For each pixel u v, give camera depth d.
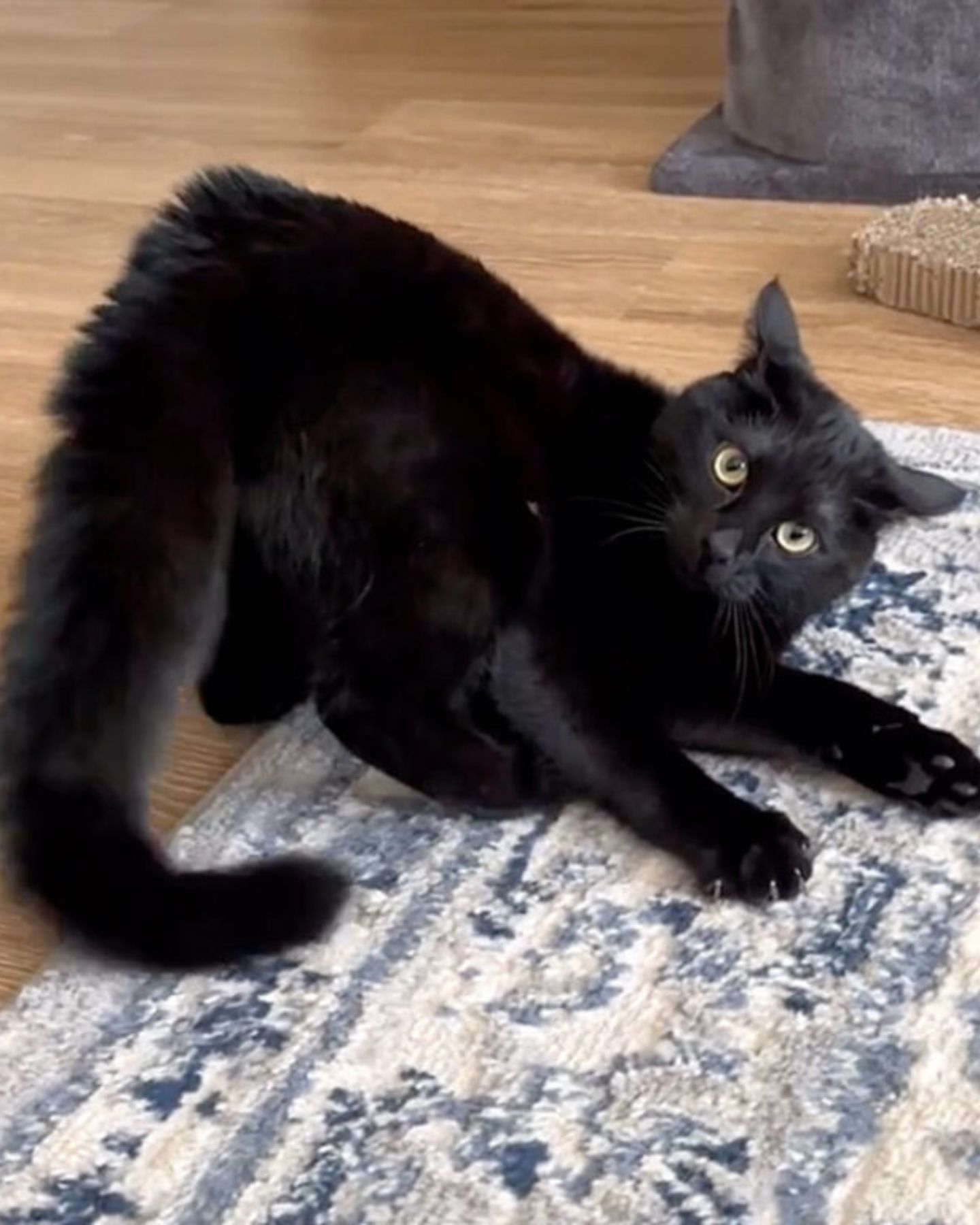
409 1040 0.77
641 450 0.94
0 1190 0.71
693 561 0.89
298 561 0.90
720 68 1.90
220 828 0.89
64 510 0.82
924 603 1.02
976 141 1.54
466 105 1.84
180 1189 0.71
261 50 2.06
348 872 0.84
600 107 1.82
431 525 0.87
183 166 1.73
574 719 0.89
